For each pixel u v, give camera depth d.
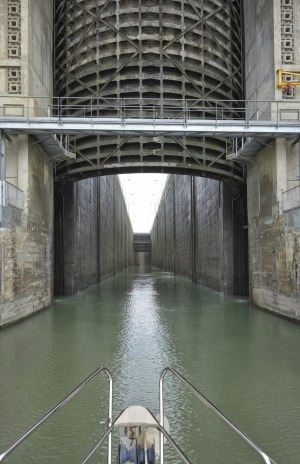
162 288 33.06
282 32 18.28
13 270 15.55
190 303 22.66
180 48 20.59
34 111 17.95
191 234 40.62
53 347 12.33
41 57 19.77
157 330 14.92
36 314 18.62
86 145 21.25
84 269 31.75
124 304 22.33
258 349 11.98
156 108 20.61
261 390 8.55
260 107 19.89
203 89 21.03
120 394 8.38
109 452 4.34
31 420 7.13
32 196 17.81
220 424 6.99
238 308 20.47
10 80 17.84
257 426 6.87
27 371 9.93
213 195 29.84
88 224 33.69
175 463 5.77
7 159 17.14
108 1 20.23
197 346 12.44
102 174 22.61
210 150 21.91
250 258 21.73
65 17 21.89
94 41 20.77
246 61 22.02
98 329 15.12
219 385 8.88
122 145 21.06
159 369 10.09
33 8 18.52
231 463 5.75
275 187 17.89
